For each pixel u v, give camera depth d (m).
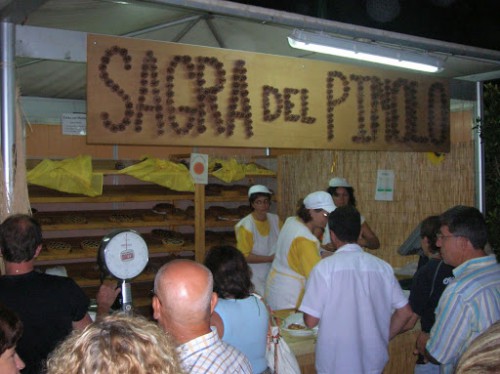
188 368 1.41
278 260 3.52
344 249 2.53
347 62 4.15
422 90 3.74
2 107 2.35
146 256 2.46
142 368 0.94
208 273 1.53
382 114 3.56
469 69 3.91
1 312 1.49
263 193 4.41
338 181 4.54
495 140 3.87
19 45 2.42
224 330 1.99
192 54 2.83
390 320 2.63
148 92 2.71
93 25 3.50
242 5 2.65
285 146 3.16
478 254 2.21
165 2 2.46
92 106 2.58
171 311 1.46
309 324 2.51
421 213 4.59
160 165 5.02
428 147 3.78
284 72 3.14
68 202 4.80
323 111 3.31
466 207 2.27
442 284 2.56
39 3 2.18
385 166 4.88
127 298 2.43
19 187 2.39
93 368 0.93
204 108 2.87
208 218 5.64
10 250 2.12
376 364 2.48
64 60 2.53
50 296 2.13
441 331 2.15
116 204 5.53
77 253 4.81
